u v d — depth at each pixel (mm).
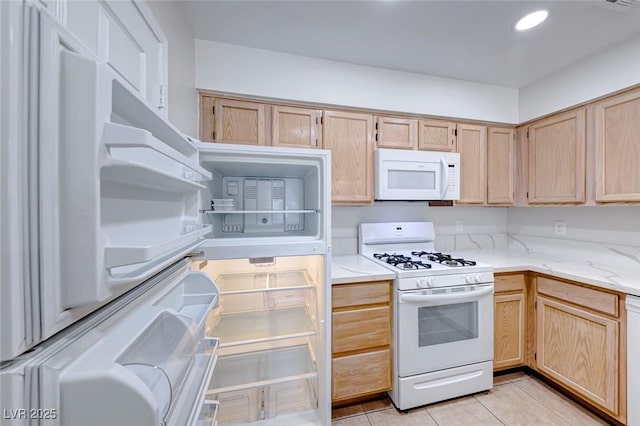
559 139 2012
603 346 1474
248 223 1722
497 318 1858
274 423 1396
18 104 297
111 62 700
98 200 350
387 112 2051
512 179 2346
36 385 322
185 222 896
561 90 1989
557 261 2037
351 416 1610
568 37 1615
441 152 2115
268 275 1704
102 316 458
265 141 1812
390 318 1686
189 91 1525
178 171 842
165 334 652
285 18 1467
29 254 310
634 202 1598
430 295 1648
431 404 1696
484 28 1543
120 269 462
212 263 1549
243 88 1727
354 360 1606
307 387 1588
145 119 561
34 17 308
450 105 2146
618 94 1676
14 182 297
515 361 1893
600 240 1969
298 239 1363
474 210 2619
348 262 1980
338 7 1384
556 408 1645
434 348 1675
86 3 587
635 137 1590
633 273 1639
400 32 1586
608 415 1498
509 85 2264
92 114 343
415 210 2471
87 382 347
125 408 363
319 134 1918
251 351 1600
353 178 1984
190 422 561
